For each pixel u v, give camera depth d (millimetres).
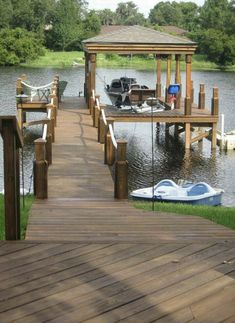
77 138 15812
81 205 8336
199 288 4445
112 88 27453
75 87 46562
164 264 4934
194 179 17328
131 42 21500
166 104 24531
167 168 18875
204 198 12008
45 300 4254
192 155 21094
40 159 9023
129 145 23109
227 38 84562
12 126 5254
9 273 4742
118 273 4738
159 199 11711
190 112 21234
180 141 23875
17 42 79438
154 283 4539
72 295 4332
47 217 7191
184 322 3918
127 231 6395
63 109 23047
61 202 8672
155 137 24875
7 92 40875
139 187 16047
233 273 4734
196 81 55844
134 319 3959
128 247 5371
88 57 24625
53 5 92750
